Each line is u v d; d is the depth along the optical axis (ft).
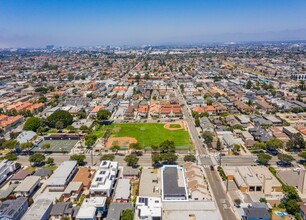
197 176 407.23
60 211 328.49
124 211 324.19
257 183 389.80
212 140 563.07
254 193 385.70
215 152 530.27
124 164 485.15
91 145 563.89
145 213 315.37
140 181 405.59
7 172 446.19
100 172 409.90
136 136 619.67
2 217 311.47
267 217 315.99
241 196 377.71
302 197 371.15
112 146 547.90
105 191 371.15
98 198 349.82
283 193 381.81
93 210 323.16
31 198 372.38
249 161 490.08
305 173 379.55
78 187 385.29
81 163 488.02
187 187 385.70
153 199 353.31
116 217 317.22
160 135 624.59
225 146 556.51
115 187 403.95
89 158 513.45
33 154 517.55
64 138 610.65
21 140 577.02
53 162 500.33
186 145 561.02
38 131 641.40
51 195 374.63
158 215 312.29
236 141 561.02
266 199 370.73
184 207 328.70
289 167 464.24
